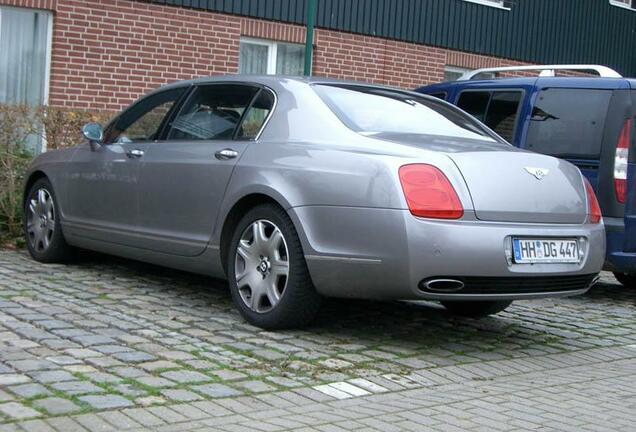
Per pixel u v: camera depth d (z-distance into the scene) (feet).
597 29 56.34
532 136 25.99
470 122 20.94
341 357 16.72
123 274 23.89
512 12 50.70
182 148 20.56
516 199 17.15
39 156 25.63
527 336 20.22
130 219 21.72
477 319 21.54
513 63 51.26
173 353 16.10
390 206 16.28
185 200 20.07
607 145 24.39
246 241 18.60
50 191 24.73
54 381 13.96
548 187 17.83
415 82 46.55
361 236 16.57
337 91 19.49
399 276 16.24
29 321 17.76
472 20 48.73
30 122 28.19
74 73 35.81
